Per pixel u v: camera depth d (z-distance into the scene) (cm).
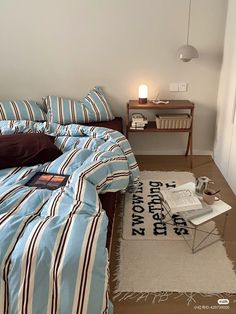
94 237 118
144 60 317
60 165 194
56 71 326
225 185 277
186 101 322
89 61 321
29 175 186
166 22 302
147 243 197
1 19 306
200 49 309
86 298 106
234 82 268
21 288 106
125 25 304
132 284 164
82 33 310
